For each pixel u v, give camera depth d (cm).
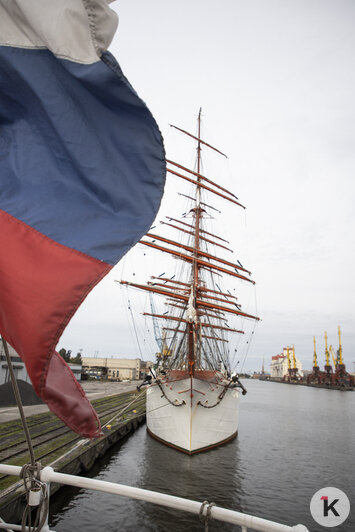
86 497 1564
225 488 1806
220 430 2436
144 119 351
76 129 347
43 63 338
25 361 284
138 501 1540
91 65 324
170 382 2412
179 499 320
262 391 13550
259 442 3092
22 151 356
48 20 322
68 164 357
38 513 344
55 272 306
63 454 1727
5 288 296
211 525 1354
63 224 333
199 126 4216
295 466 2352
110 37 326
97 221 342
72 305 299
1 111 358
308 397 10419
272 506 1623
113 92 337
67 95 344
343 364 17000
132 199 351
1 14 339
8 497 1106
